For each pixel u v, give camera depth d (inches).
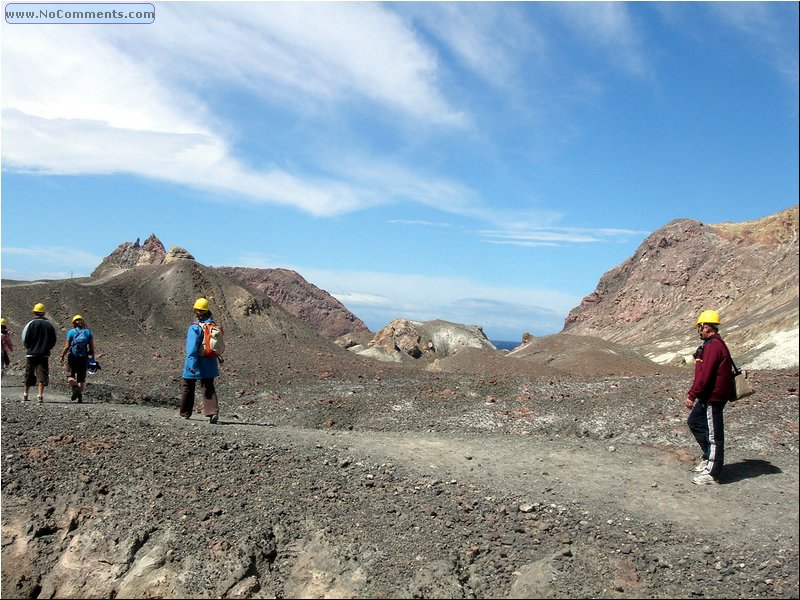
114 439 366.6
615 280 6835.6
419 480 325.1
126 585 262.4
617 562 247.6
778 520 273.7
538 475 339.9
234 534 275.4
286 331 2070.6
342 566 256.1
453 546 263.6
